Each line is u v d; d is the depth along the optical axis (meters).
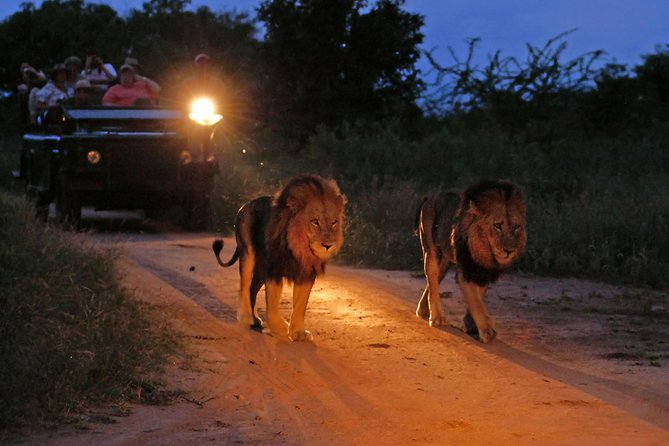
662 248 12.67
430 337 8.09
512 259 7.79
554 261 12.13
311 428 5.32
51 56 37.31
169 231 15.70
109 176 14.77
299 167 19.94
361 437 5.18
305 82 26.67
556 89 25.58
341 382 6.44
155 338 7.04
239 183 17.69
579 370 6.98
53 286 7.64
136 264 11.23
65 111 15.45
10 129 30.30
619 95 25.75
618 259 12.32
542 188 16.52
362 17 26.94
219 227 16.02
